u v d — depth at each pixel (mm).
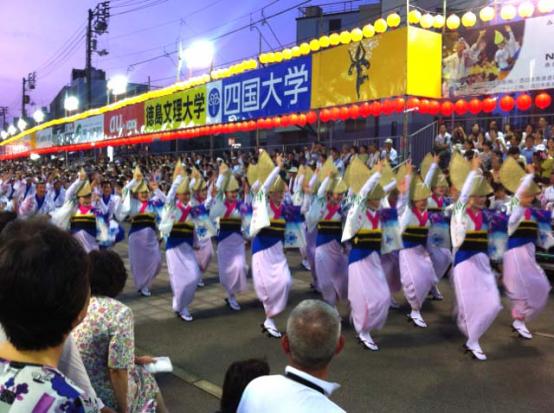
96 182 7590
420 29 8680
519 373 4809
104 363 2439
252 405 1733
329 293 6379
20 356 1296
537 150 9648
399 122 15484
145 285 7684
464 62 8781
